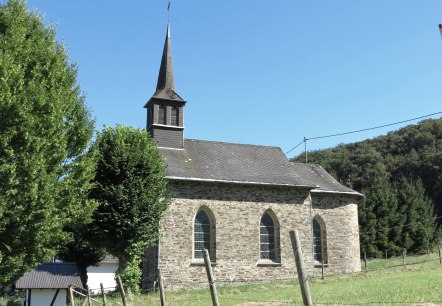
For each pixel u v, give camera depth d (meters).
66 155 18.34
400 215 51.09
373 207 50.78
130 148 25.97
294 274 30.27
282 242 30.45
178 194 28.39
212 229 29.06
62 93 19.45
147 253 28.25
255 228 29.92
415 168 72.75
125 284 24.95
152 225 25.58
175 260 27.42
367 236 48.94
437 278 20.80
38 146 16.59
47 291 22.91
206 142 33.78
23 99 16.69
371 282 21.78
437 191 66.62
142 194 25.25
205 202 28.95
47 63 19.22
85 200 20.70
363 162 79.31
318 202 33.16
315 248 32.53
